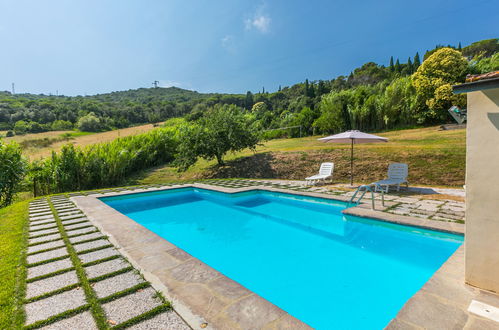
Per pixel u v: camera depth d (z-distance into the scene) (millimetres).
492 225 2494
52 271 3166
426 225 4531
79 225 5168
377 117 21406
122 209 8188
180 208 8219
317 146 15953
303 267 4066
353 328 2664
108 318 2225
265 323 2100
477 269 2588
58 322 2195
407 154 10695
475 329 1996
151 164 16359
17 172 9180
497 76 2250
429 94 18422
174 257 3541
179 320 2180
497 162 2445
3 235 4598
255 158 14531
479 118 2543
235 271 4039
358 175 10211
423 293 2523
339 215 6598
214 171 14086
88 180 11469
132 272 3096
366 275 3754
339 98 23797
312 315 2898
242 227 6191
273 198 8664
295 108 54688
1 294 2643
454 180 8344
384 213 5379
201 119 14727
